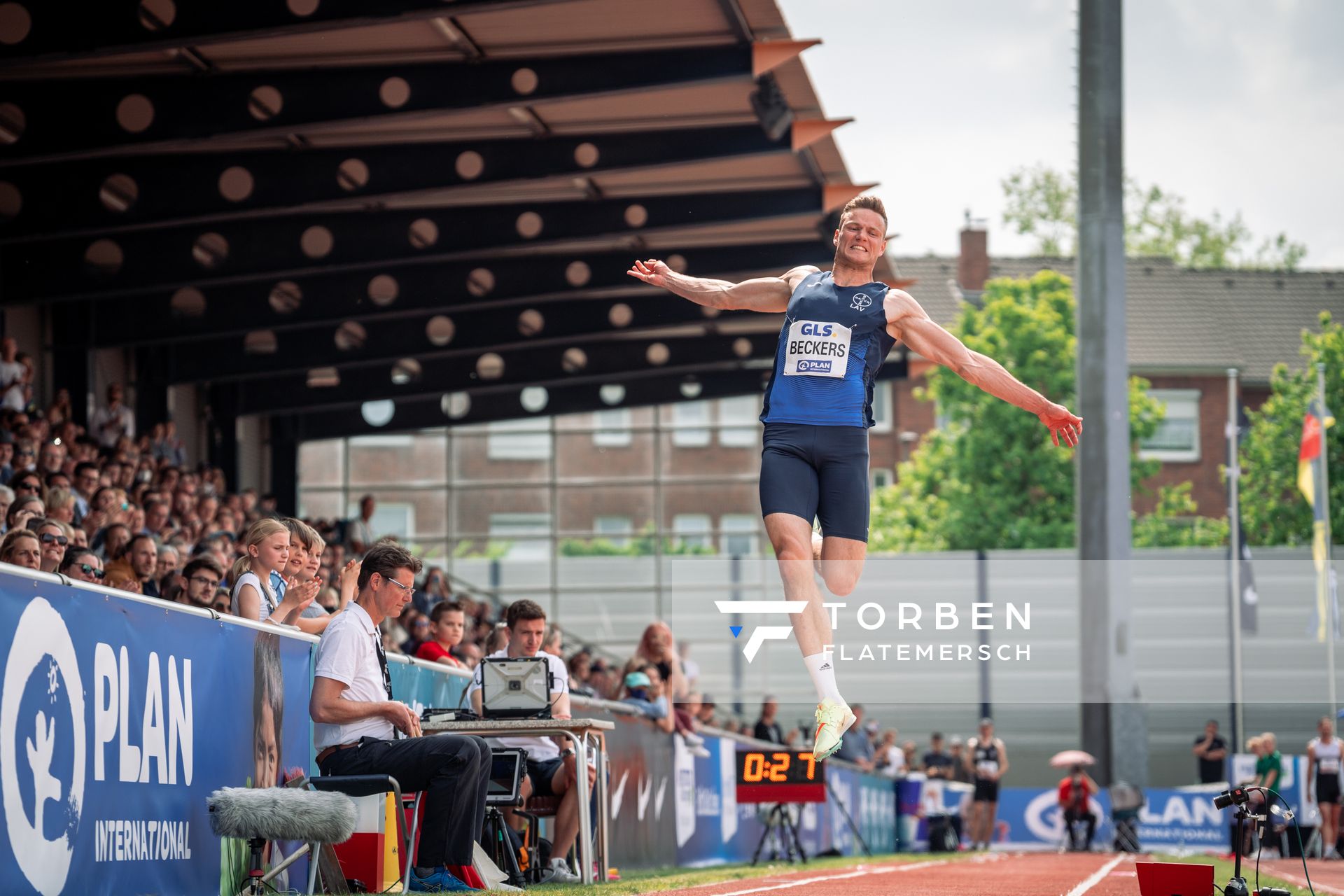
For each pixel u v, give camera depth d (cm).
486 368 3344
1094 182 3591
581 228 2473
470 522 4600
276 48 1870
